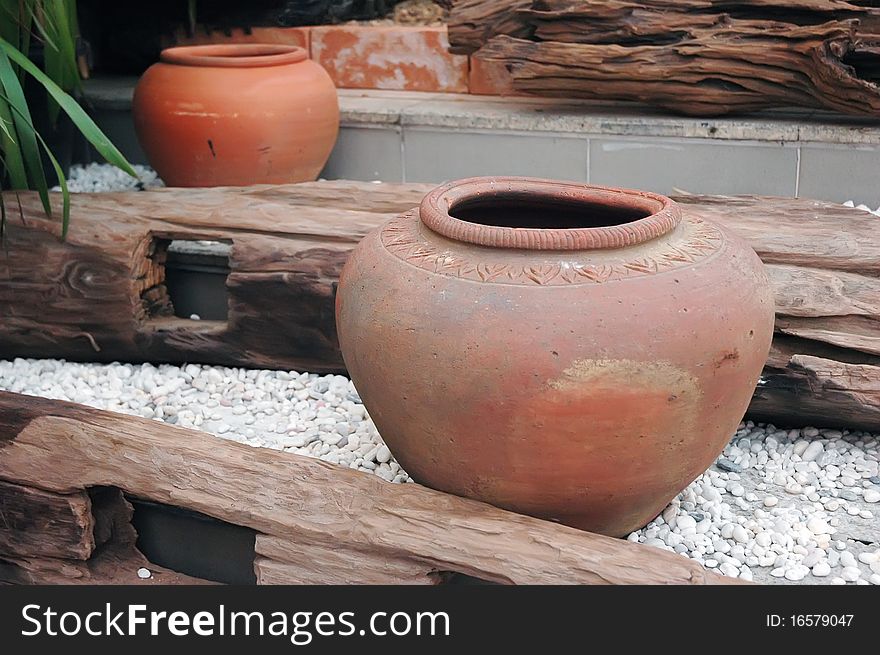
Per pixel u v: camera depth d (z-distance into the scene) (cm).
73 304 305
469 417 195
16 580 233
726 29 355
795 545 220
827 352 257
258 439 268
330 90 383
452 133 396
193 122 363
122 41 473
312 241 294
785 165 361
